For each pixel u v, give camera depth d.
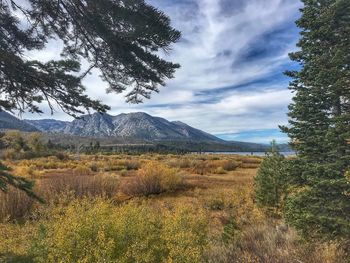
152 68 4.50
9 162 32.72
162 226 5.77
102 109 5.08
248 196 13.20
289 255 5.33
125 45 4.25
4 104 4.98
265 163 10.45
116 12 3.87
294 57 6.30
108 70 4.95
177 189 17.52
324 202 5.70
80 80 4.64
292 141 6.40
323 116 5.84
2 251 5.41
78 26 4.54
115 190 15.14
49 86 4.71
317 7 6.07
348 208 5.57
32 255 4.64
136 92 5.15
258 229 7.07
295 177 6.35
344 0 5.27
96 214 5.13
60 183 13.02
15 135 45.41
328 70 5.51
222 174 26.17
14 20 4.62
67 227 4.54
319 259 5.15
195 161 34.28
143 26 3.91
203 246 5.38
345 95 5.65
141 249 4.41
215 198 13.20
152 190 16.41
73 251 4.20
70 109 5.09
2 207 10.03
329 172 5.52
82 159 47.12
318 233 5.71
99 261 3.94
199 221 6.36
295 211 6.17
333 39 5.82
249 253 5.61
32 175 21.31
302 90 6.16
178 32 4.10
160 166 17.80
